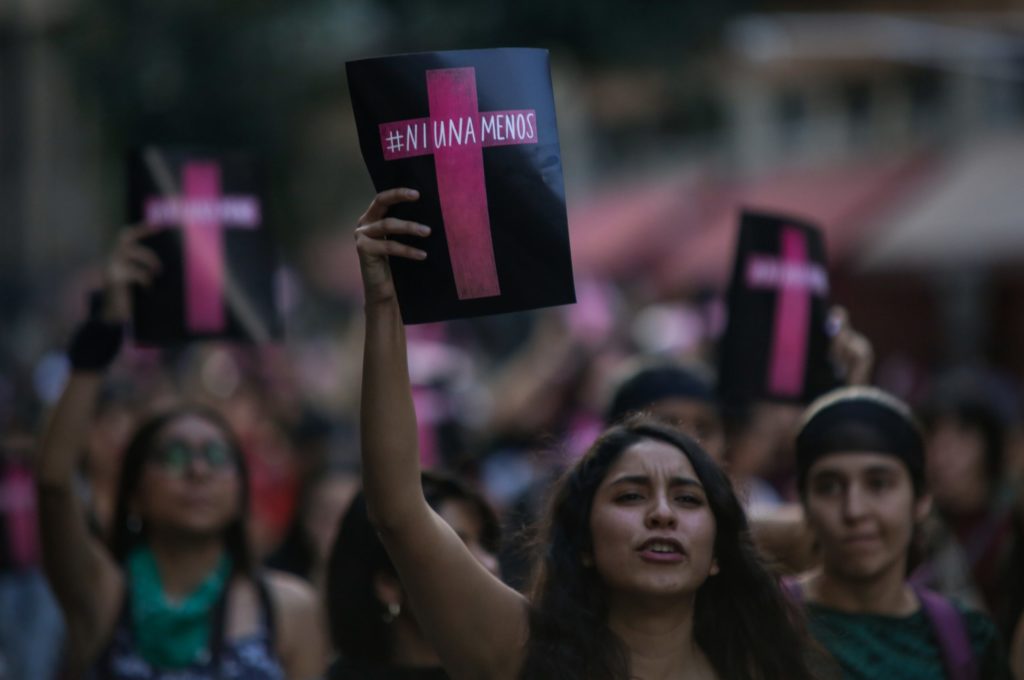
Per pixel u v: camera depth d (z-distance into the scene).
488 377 33.81
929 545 9.73
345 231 51.47
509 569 8.02
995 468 12.24
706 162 46.44
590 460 6.86
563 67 43.12
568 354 18.73
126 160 10.08
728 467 7.24
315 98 46.16
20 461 12.05
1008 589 9.54
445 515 8.36
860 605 8.27
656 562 6.61
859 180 38.59
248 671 9.54
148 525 9.90
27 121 65.38
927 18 26.89
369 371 6.62
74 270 60.56
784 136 44.06
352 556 8.52
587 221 47.88
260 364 24.75
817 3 27.75
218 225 10.12
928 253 33.91
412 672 8.38
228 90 44.50
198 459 9.78
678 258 42.97
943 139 38.38
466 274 6.74
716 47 39.44
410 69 6.78
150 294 9.98
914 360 34.56
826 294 10.55
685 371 11.08
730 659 6.92
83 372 9.45
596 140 49.59
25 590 11.63
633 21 39.19
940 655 8.10
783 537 9.20
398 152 6.76
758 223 10.40
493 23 40.38
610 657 6.61
